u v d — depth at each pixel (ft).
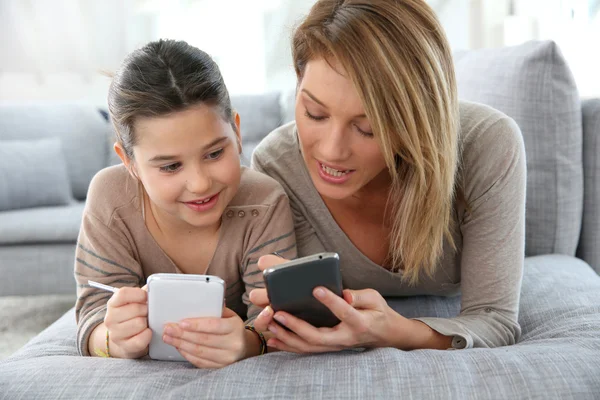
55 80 13.23
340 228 4.47
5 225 8.54
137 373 3.26
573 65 9.32
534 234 5.82
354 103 3.38
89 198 4.12
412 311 4.84
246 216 4.14
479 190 4.07
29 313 9.27
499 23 11.92
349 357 3.28
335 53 3.34
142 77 3.51
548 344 3.60
